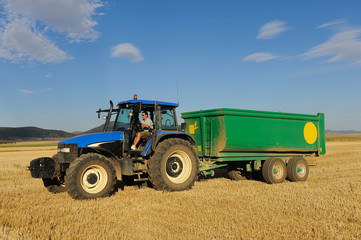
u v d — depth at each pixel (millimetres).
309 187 8477
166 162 8055
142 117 8156
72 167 6906
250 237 4449
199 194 7457
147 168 8039
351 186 8508
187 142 8422
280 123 10211
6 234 4578
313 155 11445
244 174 10609
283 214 5629
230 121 9000
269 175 9484
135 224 5074
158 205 6348
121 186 8297
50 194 7766
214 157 9414
